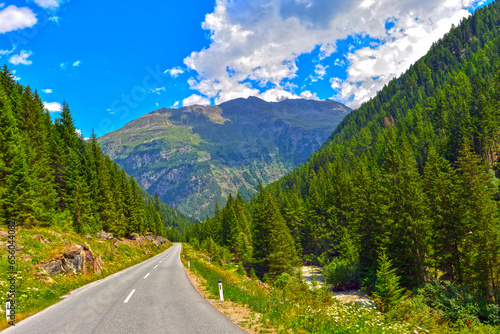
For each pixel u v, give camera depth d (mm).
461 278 30750
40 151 38031
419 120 128125
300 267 49469
